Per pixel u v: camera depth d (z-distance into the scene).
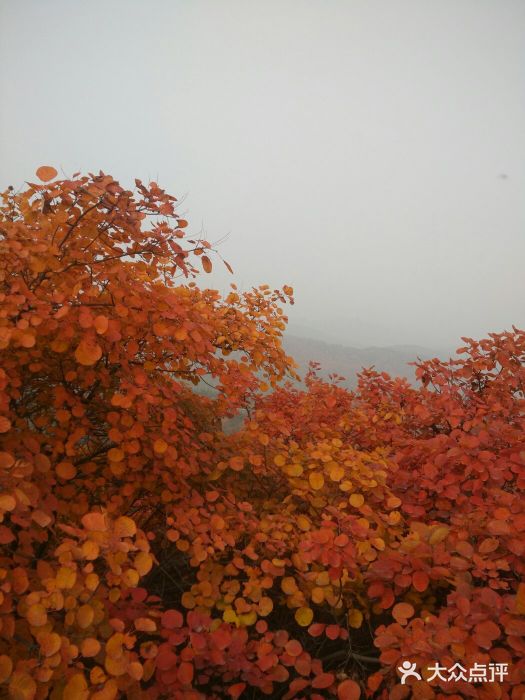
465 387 3.90
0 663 1.40
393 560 1.91
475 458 2.45
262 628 1.99
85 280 2.40
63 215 2.21
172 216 2.25
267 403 4.48
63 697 1.41
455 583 1.82
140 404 2.41
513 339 3.84
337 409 4.46
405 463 2.97
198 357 2.72
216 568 2.28
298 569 2.24
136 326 2.61
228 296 3.37
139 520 2.95
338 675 2.02
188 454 2.71
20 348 2.54
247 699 2.16
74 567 1.60
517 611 1.65
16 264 2.21
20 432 2.41
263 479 3.17
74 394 2.72
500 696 1.47
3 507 1.57
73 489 2.46
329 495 2.74
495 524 1.94
